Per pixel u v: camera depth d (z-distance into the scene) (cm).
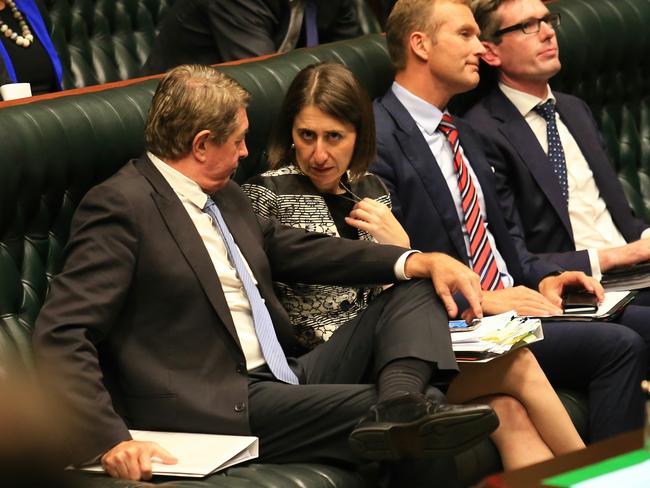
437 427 740
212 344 841
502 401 926
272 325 884
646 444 342
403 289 891
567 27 1441
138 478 734
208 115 850
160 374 825
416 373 825
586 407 1039
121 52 1432
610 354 1025
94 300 789
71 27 1389
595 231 1320
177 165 864
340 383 895
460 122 1231
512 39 1291
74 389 760
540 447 921
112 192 827
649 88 1529
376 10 1574
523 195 1279
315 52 1208
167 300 829
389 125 1168
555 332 1047
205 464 754
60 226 927
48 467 242
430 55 1172
